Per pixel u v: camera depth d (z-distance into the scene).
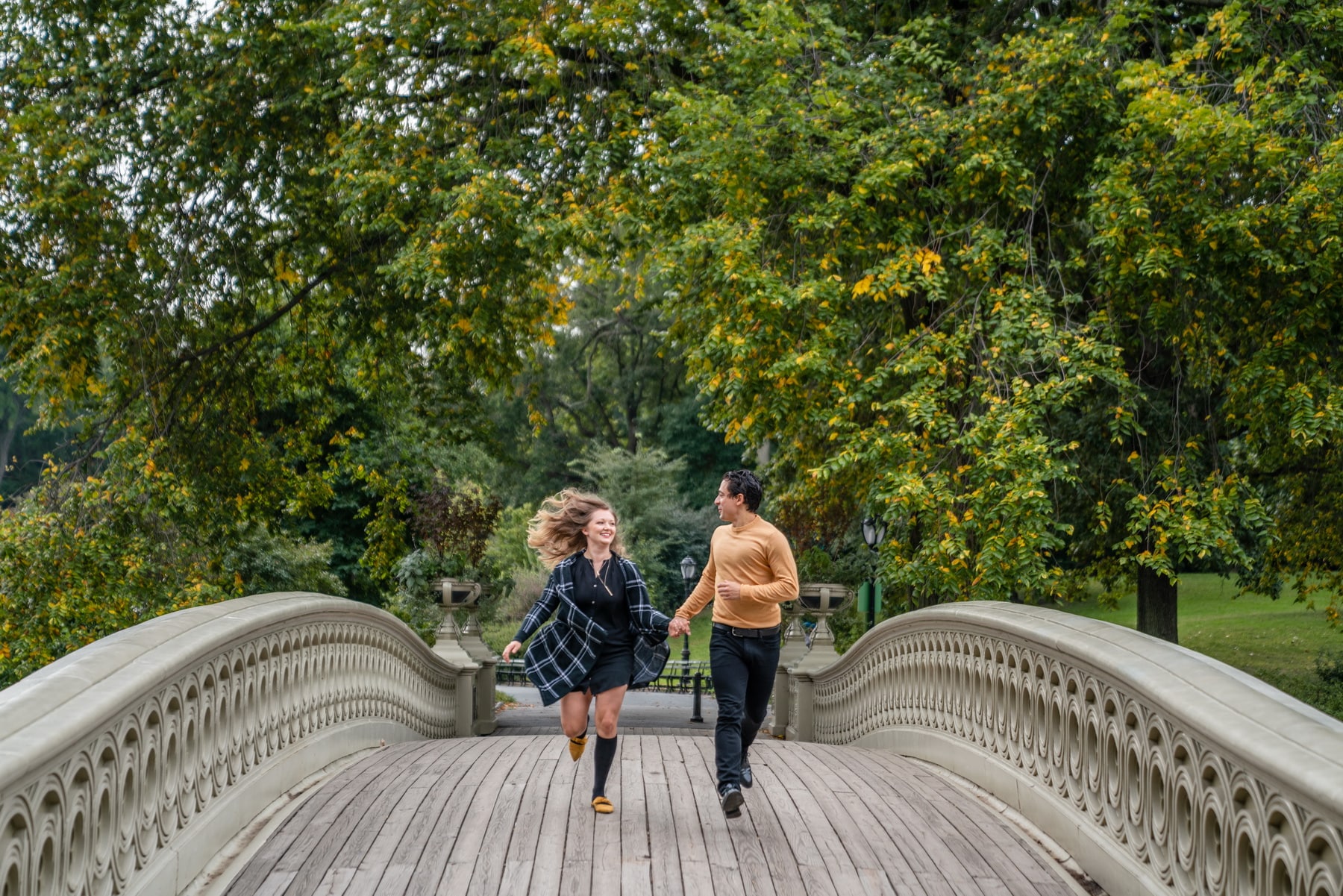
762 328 9.75
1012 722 5.87
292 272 14.85
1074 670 4.91
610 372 51.72
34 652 10.68
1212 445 11.00
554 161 12.07
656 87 12.36
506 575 29.41
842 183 10.74
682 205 10.83
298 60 12.91
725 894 4.05
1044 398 9.23
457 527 16.77
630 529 38.94
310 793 5.59
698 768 6.27
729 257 9.59
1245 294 9.98
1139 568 12.81
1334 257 8.94
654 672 5.07
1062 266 10.55
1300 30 10.43
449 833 4.74
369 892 4.00
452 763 6.54
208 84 12.87
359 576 28.05
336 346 15.88
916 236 10.90
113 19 13.06
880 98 11.10
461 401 16.38
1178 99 8.72
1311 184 8.80
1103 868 4.36
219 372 14.98
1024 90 9.95
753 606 5.18
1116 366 9.73
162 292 13.36
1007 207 11.02
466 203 11.02
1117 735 4.38
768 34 10.29
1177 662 3.97
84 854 3.26
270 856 4.44
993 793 5.97
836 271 11.01
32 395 13.35
